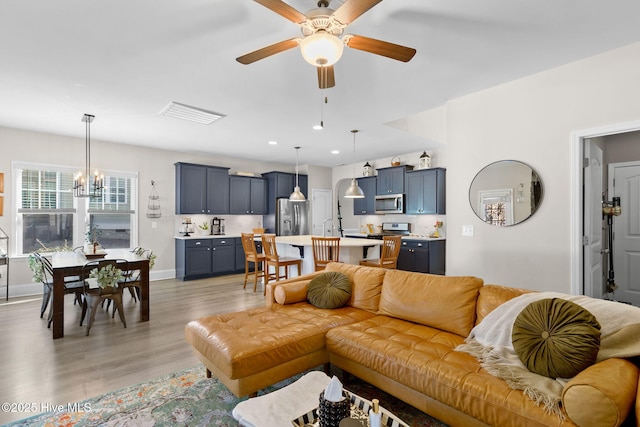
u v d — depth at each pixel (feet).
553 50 8.58
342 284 9.46
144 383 7.66
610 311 5.55
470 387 5.08
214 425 6.18
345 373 7.59
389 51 6.42
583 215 9.36
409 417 6.42
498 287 7.28
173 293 16.56
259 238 18.83
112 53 8.47
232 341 6.59
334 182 28.14
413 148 20.38
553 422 4.26
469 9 6.87
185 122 14.55
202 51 8.42
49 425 6.16
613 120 8.59
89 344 9.95
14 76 9.75
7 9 6.63
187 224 21.17
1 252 14.99
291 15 5.53
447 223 12.21
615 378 4.20
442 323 7.40
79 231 17.81
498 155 10.80
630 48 8.36
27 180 16.31
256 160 24.81
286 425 4.33
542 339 5.36
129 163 19.29
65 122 14.57
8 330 11.10
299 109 12.89
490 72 9.85
